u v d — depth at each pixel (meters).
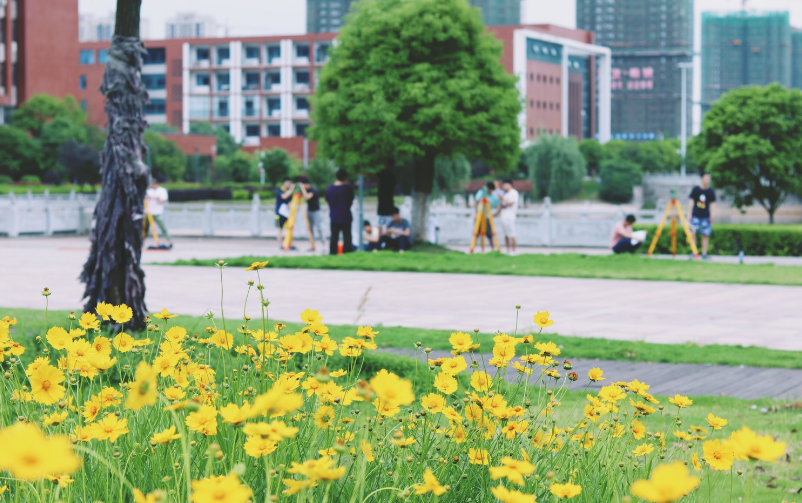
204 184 66.31
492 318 9.67
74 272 14.51
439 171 44.53
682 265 15.37
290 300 11.15
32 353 5.73
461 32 20.25
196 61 94.69
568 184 67.00
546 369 3.03
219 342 3.01
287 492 1.84
